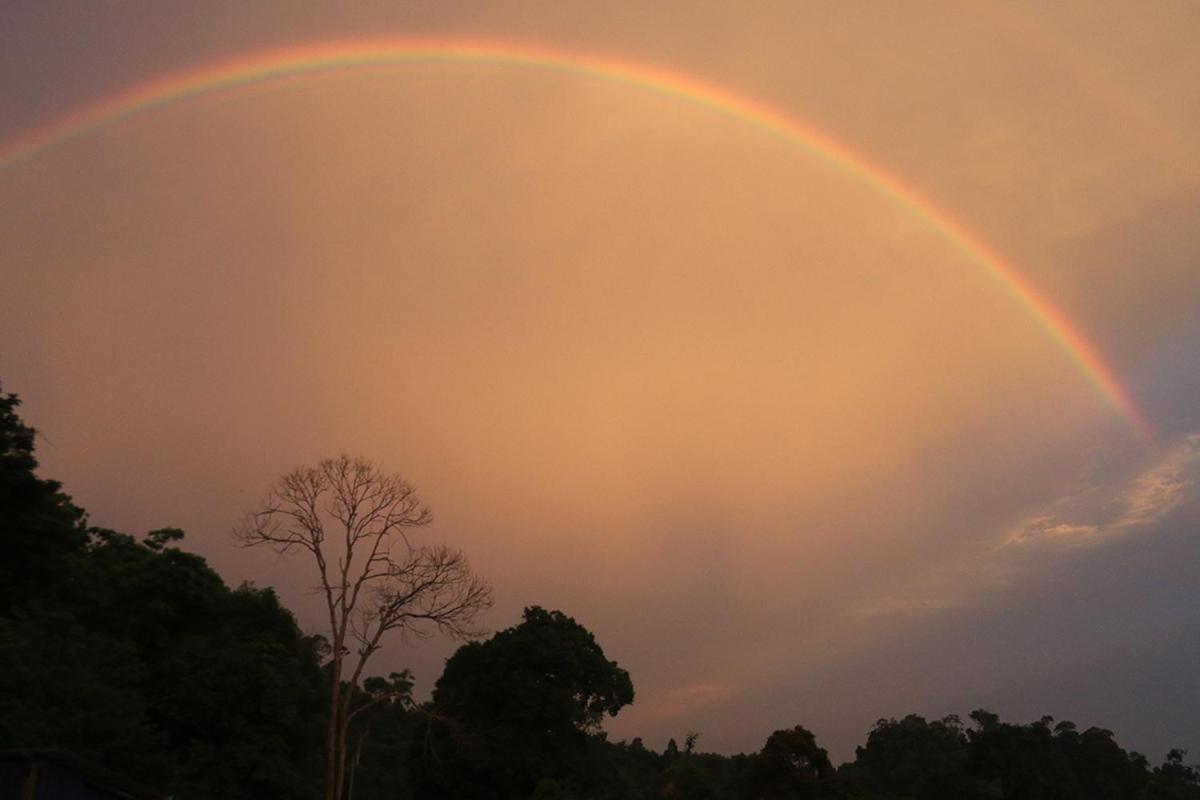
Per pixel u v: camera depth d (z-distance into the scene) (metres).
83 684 37.66
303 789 46.09
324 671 70.06
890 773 99.19
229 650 47.81
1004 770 82.19
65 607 48.28
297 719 47.72
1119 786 93.06
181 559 53.88
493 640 67.75
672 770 75.25
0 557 34.59
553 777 62.25
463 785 62.09
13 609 37.28
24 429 34.88
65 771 22.86
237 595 57.28
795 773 67.56
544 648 65.44
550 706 63.81
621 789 68.75
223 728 44.25
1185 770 103.38
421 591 44.62
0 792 22.14
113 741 36.22
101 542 57.97
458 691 66.00
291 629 57.88
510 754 62.06
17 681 34.53
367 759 81.25
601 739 86.19
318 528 44.81
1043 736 85.75
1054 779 81.44
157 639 50.41
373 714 86.44
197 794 39.94
